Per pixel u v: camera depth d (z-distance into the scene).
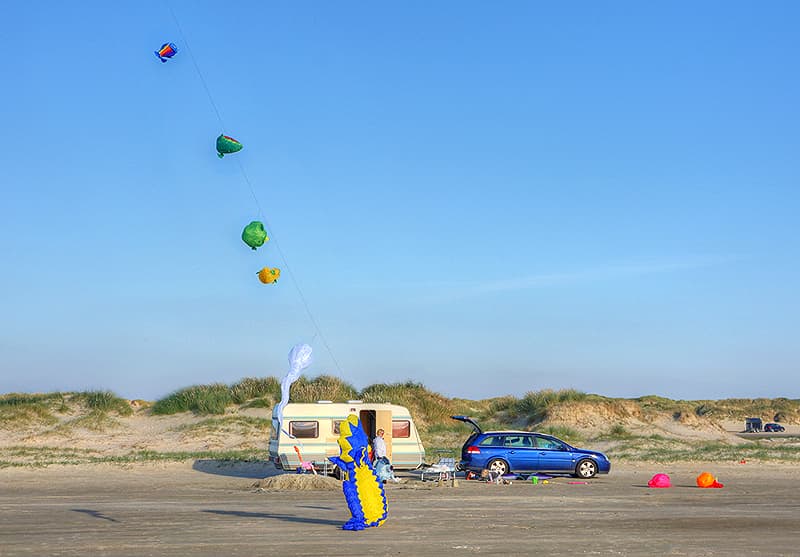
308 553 13.09
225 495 22.84
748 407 85.62
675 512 18.75
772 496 22.64
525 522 16.88
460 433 42.62
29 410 44.91
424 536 14.91
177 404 46.19
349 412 26.66
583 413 43.78
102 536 14.90
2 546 13.77
